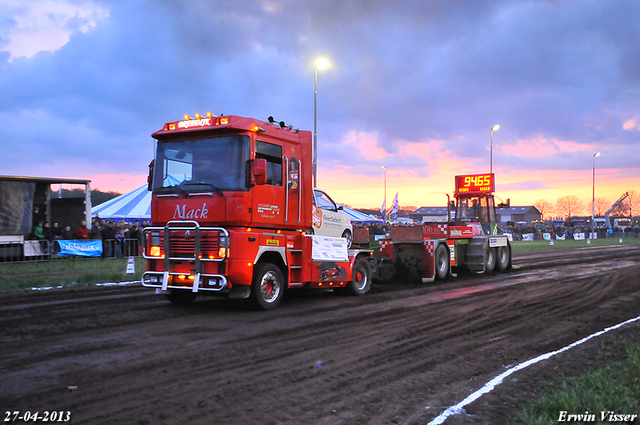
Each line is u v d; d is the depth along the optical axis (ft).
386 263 47.34
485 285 44.27
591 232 195.00
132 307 30.91
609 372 17.17
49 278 43.98
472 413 14.14
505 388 16.29
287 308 31.32
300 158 32.76
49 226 62.90
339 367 18.52
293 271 32.60
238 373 17.48
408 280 47.34
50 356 19.11
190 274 28.84
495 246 56.13
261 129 29.50
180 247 29.45
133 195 99.45
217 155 29.14
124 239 67.05
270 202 29.86
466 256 53.67
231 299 34.96
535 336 24.29
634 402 14.48
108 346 20.80
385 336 23.79
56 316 27.30
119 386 15.81
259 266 29.91
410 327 26.02
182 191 29.50
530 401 14.92
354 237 47.06
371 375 17.63
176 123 30.66
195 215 29.12
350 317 28.48
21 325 24.77
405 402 14.99
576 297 37.17
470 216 58.39
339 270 35.47
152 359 18.95
